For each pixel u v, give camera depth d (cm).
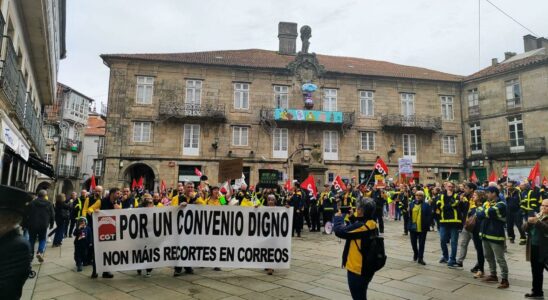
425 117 3169
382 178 1439
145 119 2691
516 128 2895
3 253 199
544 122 2712
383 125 3041
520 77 2881
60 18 1898
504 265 648
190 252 724
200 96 2809
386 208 2155
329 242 1188
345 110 3034
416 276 735
